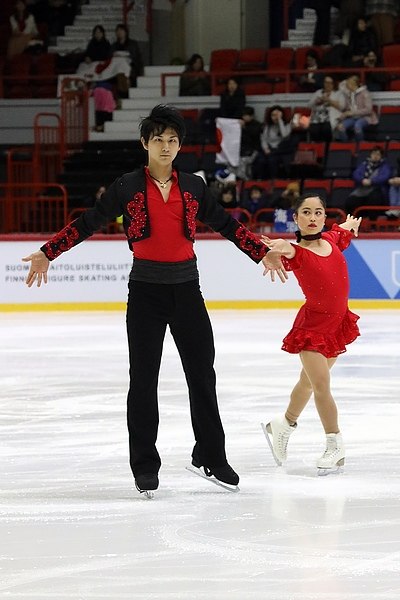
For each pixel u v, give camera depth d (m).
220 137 46.12
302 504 12.93
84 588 9.95
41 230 44.69
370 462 15.26
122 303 38.22
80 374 24.16
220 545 11.25
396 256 37.88
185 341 13.43
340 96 46.31
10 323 34.75
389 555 10.88
